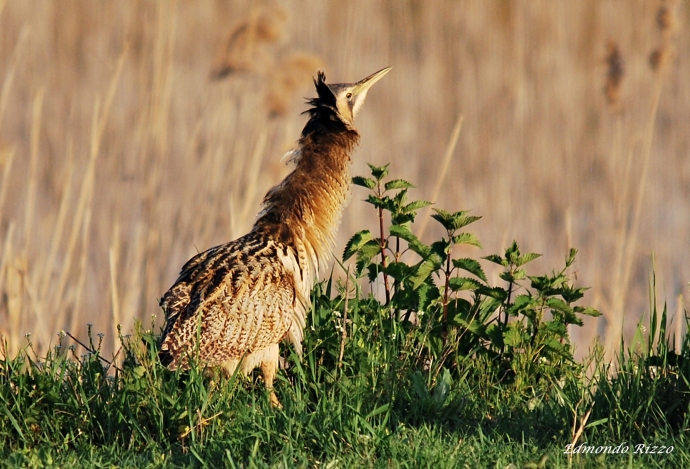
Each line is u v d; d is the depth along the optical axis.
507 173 38.38
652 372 16.02
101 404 14.89
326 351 17.12
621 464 12.98
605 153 39.69
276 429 14.08
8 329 22.48
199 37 44.19
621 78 33.12
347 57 41.25
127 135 35.31
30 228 27.17
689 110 42.41
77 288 25.11
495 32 47.34
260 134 31.69
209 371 16.53
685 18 44.88
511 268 17.53
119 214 28.67
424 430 14.22
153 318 16.64
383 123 41.41
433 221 34.34
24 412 14.75
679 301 20.50
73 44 42.03
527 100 43.19
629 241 27.02
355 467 12.86
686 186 37.34
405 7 48.06
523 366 16.94
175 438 14.49
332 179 18.73
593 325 25.50
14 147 30.34
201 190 30.22
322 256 18.59
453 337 17.16
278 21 29.62
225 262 16.97
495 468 12.95
